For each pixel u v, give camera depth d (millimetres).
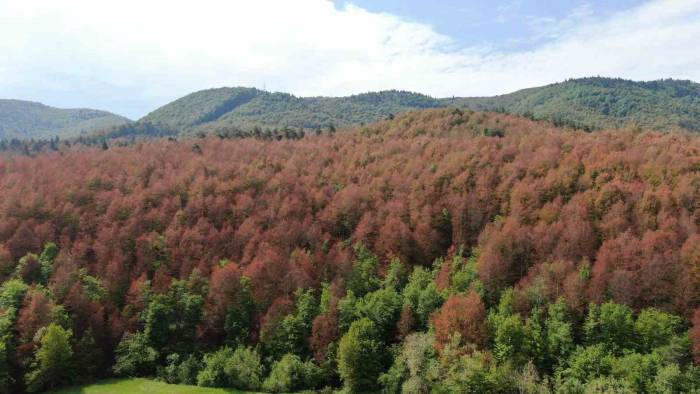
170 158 145500
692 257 73500
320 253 96125
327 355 76250
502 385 61594
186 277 92188
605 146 117625
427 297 78188
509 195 102625
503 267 83000
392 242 95875
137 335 81625
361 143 156500
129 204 109625
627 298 72750
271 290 88250
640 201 90375
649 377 60344
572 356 65688
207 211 111750
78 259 95812
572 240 84750
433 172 117500
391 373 70000
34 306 77062
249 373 74188
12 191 108438
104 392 72250
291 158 142625
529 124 164750
